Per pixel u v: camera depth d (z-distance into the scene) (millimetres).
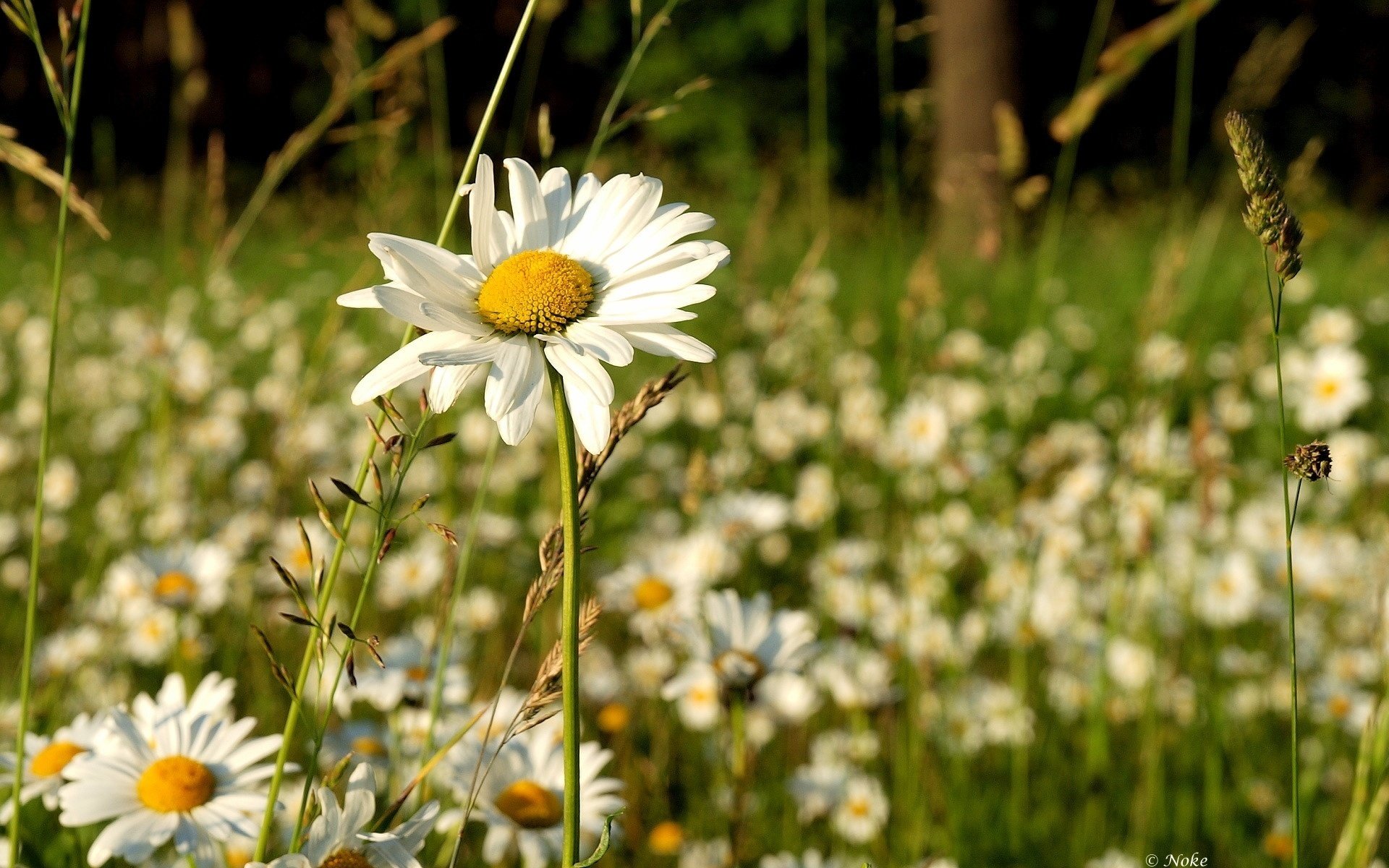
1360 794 1830
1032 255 8586
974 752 2967
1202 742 3098
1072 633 3262
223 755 1485
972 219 4395
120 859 1717
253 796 1441
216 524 3650
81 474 4898
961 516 3994
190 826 1398
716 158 16094
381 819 1279
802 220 8633
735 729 1932
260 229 9430
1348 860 1826
